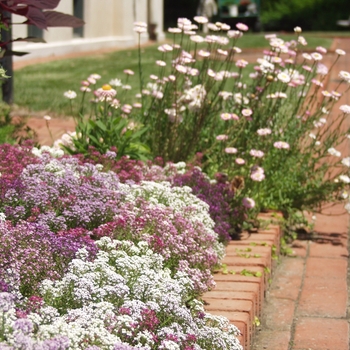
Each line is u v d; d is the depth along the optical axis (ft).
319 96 50.80
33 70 67.10
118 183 21.27
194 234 19.21
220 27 28.58
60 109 45.44
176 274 16.51
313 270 24.72
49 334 12.54
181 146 27.76
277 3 179.22
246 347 17.88
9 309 12.89
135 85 57.52
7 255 15.11
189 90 27.84
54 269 15.44
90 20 93.91
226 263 22.15
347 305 21.90
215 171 27.61
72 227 18.51
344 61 86.89
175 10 171.22
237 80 30.45
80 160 24.27
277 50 29.68
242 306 18.83
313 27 177.17
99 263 14.90
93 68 69.82
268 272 22.80
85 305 14.06
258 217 26.89
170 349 13.21
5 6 20.02
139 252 16.75
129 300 14.64
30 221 17.42
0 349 11.40
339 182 27.86
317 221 29.63
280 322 20.79
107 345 12.66
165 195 21.13
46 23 20.33
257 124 28.32
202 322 15.26
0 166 21.16
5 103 41.57
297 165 28.68
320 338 19.75
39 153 23.57
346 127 45.27
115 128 26.11
